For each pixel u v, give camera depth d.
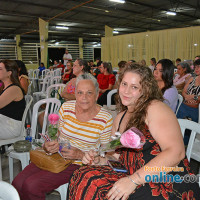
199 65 2.67
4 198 0.80
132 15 12.58
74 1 9.69
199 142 2.01
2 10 10.60
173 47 10.36
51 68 12.01
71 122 1.52
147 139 1.05
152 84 1.12
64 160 1.40
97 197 1.01
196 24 15.60
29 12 11.31
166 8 11.56
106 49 12.96
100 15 12.19
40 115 2.95
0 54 16.70
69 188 1.17
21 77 3.25
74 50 19.97
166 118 0.99
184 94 2.81
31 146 1.85
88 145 1.51
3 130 2.19
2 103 2.14
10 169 2.04
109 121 1.49
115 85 4.28
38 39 18.11
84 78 1.46
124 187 0.97
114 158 1.34
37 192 1.35
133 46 11.71
